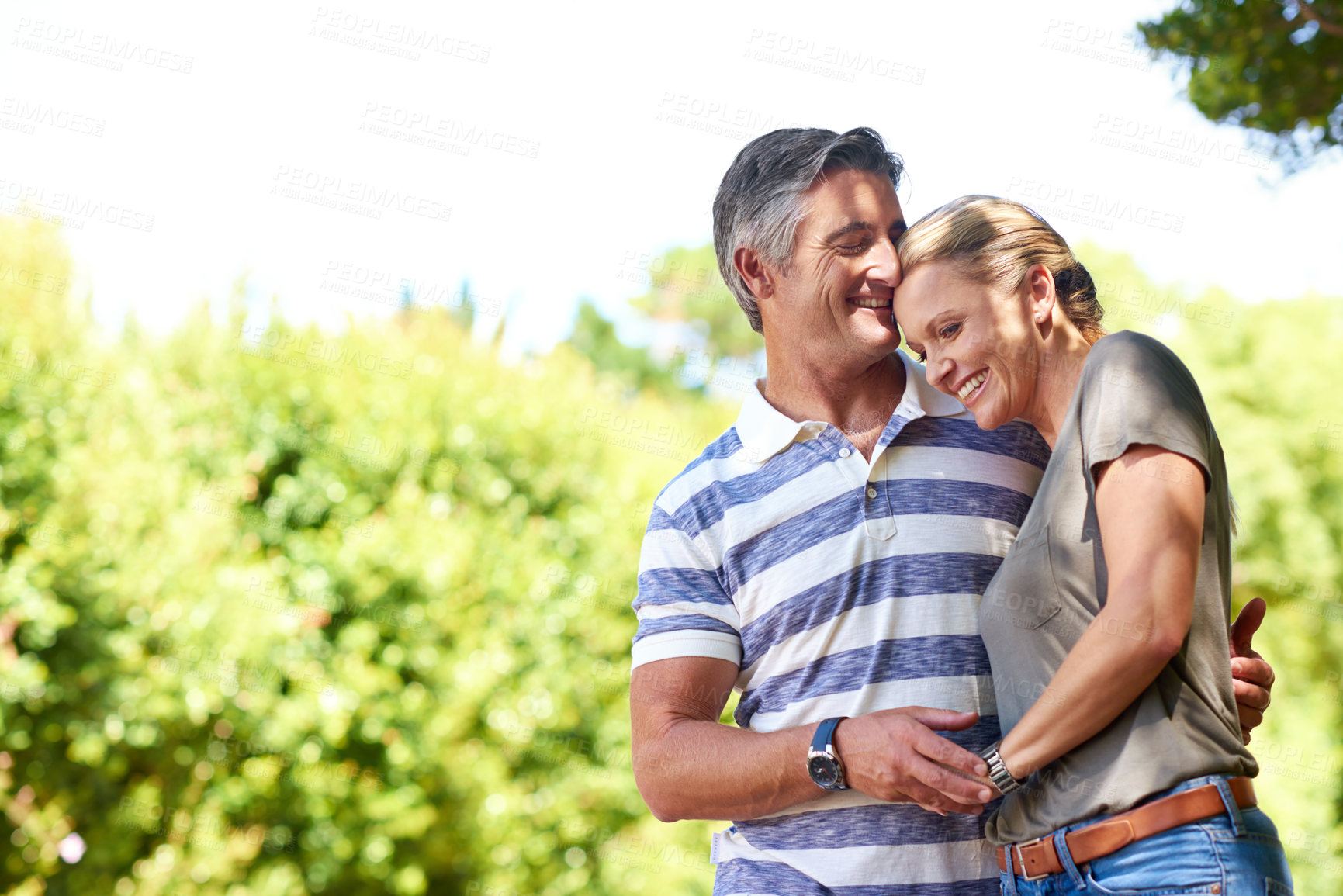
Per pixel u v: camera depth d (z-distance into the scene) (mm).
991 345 1628
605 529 4812
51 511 4051
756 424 1898
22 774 3939
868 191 1803
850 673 1698
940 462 1768
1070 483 1484
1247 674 1635
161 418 4340
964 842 1637
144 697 3992
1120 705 1357
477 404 4945
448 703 4324
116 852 3998
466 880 4465
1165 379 1430
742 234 1895
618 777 4469
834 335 1817
